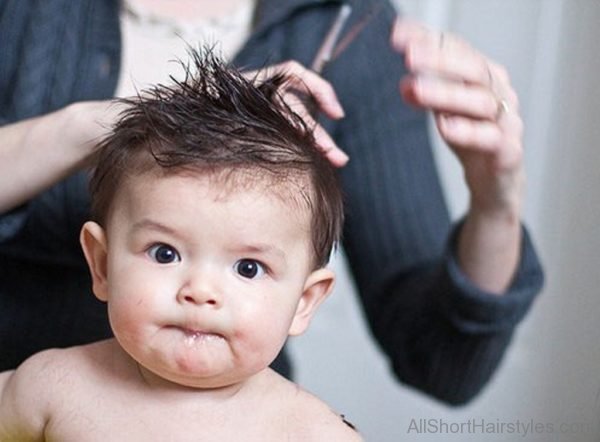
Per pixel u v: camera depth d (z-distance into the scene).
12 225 0.85
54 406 0.68
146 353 0.62
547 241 1.81
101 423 0.66
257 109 0.66
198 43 0.92
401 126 1.08
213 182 0.61
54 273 0.95
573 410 1.76
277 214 0.62
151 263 0.62
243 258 0.61
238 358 0.62
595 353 1.78
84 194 0.92
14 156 0.81
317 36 0.99
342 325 1.96
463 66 0.78
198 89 0.67
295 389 0.69
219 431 0.66
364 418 1.96
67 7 0.97
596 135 1.77
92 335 0.95
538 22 1.78
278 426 0.67
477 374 1.02
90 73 0.95
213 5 1.00
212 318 0.61
